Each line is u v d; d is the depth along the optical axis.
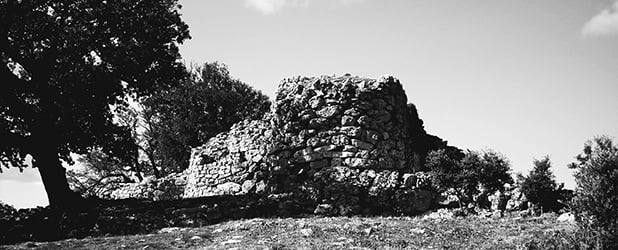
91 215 30.91
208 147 40.91
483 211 30.41
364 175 33.03
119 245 24.61
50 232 30.02
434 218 29.56
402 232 25.61
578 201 21.95
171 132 62.84
